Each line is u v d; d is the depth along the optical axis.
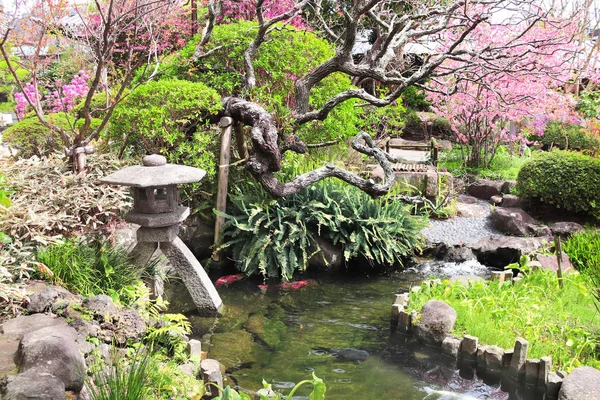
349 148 9.41
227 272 6.71
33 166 5.49
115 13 6.67
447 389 4.06
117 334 3.60
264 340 4.83
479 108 9.62
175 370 3.48
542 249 6.73
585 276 5.69
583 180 7.95
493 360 4.29
